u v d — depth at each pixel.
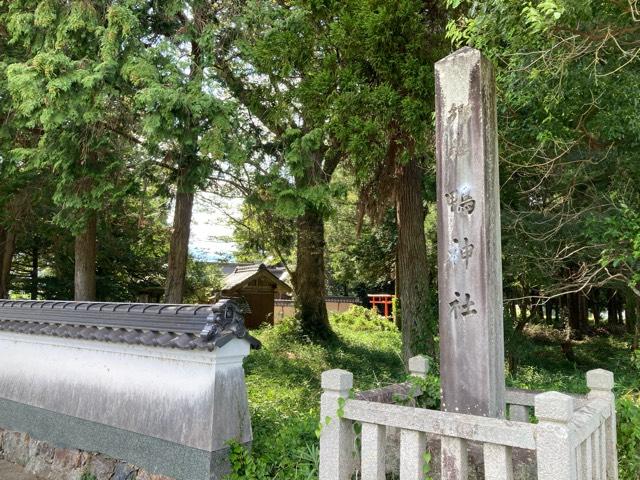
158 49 7.01
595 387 3.39
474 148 3.14
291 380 8.51
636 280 5.59
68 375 4.84
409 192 8.94
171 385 3.94
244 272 19.98
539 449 2.27
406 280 8.87
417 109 6.94
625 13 4.33
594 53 4.71
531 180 7.93
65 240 11.92
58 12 7.02
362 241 19.14
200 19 7.90
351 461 3.00
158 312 4.16
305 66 7.86
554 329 16.08
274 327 14.79
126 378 4.29
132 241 14.25
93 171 7.80
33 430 5.08
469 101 3.19
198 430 3.66
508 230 7.67
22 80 6.30
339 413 2.93
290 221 12.18
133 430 4.09
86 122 6.97
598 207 6.51
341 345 13.17
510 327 9.65
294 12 7.67
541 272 7.76
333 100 7.28
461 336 3.08
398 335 16.14
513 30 4.47
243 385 3.90
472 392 3.00
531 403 3.81
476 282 3.05
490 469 2.42
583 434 2.47
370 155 7.28
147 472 3.93
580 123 5.82
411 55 7.07
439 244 3.24
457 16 7.16
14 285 13.88
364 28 6.99
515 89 5.26
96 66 6.58
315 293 14.15
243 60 8.30
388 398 3.71
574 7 3.89
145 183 8.46
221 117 6.95
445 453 2.59
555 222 7.25
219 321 3.70
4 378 5.60
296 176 7.64
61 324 4.92
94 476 4.27
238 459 3.67
